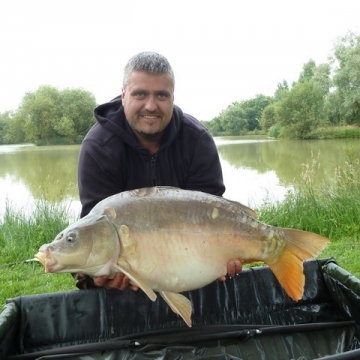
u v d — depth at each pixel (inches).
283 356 96.8
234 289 105.6
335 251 178.2
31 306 93.5
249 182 402.0
